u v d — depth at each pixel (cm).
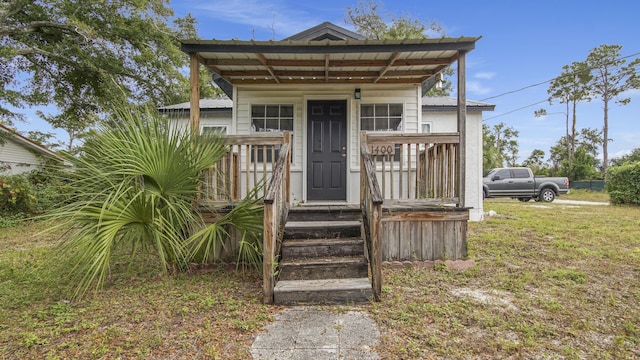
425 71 585
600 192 2105
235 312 308
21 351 244
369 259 385
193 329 276
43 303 331
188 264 436
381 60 522
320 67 544
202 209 434
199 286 378
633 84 2909
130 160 353
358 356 235
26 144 1273
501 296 342
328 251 399
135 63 1210
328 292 330
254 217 403
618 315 296
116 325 283
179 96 1299
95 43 1126
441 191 461
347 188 638
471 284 379
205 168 415
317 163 645
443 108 849
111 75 1154
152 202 361
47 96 1259
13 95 1133
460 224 462
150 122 384
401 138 453
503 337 259
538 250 522
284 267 365
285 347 247
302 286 340
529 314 298
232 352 241
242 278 409
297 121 650
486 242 577
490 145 2988
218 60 511
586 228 720
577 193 2078
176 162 378
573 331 268
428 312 304
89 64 1081
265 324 286
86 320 291
